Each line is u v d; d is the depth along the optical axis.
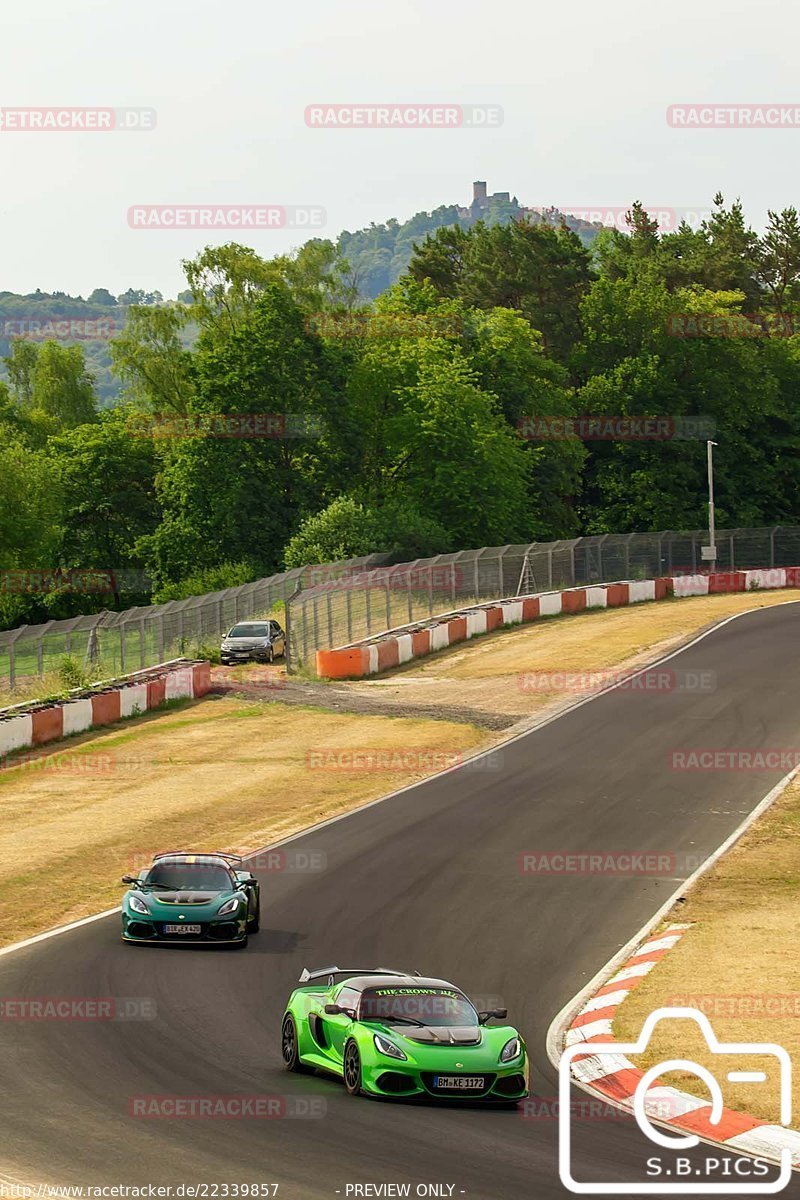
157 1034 40.50
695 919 58.00
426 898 61.28
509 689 122.19
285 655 139.38
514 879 64.69
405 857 68.94
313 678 134.75
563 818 77.06
